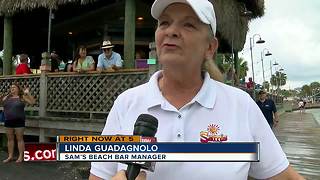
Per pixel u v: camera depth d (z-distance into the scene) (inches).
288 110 2199.8
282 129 857.5
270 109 451.8
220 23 417.4
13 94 334.3
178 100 58.1
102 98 315.6
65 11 465.7
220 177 51.8
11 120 327.0
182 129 55.1
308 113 1926.7
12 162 322.3
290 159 418.3
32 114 377.7
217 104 57.6
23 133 336.5
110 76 310.7
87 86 326.6
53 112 354.9
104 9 445.7
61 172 279.6
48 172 281.4
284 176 59.3
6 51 442.0
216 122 56.4
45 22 518.0
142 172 50.7
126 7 356.5
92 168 59.1
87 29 512.7
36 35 585.6
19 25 532.7
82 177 266.4
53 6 381.1
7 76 391.2
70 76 338.0
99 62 318.0
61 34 567.2
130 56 353.7
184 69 56.5
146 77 290.2
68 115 350.6
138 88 60.8
